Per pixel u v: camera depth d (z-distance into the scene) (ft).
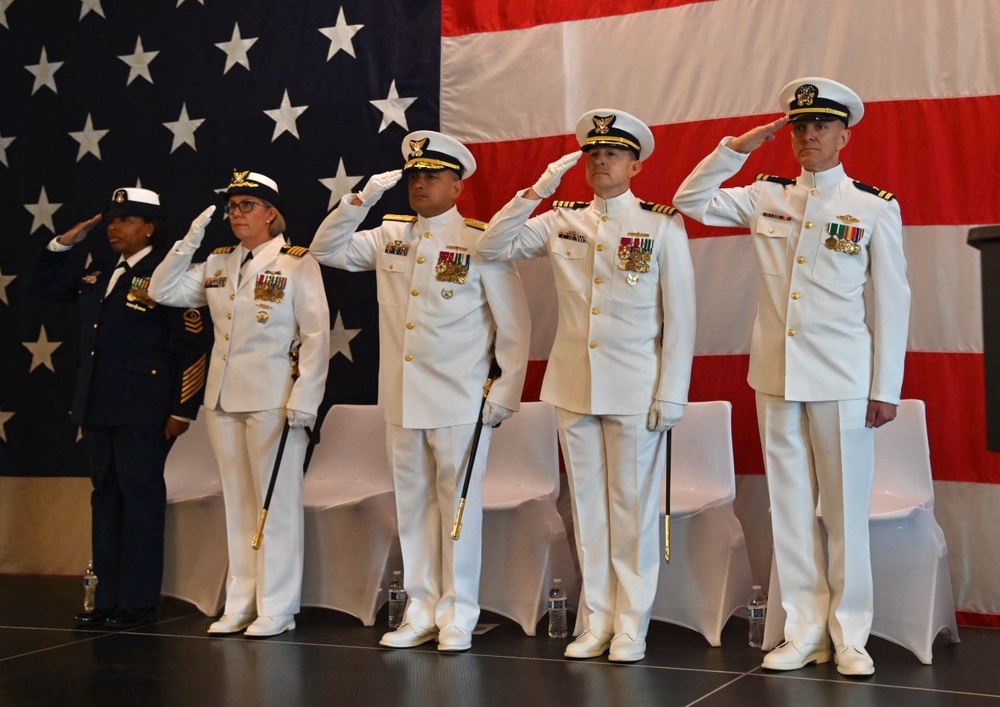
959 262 13.83
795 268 11.46
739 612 13.43
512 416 14.35
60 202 18.11
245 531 13.73
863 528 11.34
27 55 18.49
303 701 10.17
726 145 11.54
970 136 13.85
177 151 17.61
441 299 12.53
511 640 12.87
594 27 15.61
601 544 12.19
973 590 13.66
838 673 11.06
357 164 16.69
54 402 17.92
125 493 13.97
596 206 12.30
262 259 13.65
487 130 16.06
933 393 13.88
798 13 14.64
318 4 17.08
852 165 14.26
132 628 13.80
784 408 11.49
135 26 17.98
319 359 13.37
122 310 14.19
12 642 12.99
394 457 12.72
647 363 11.89
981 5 13.88
